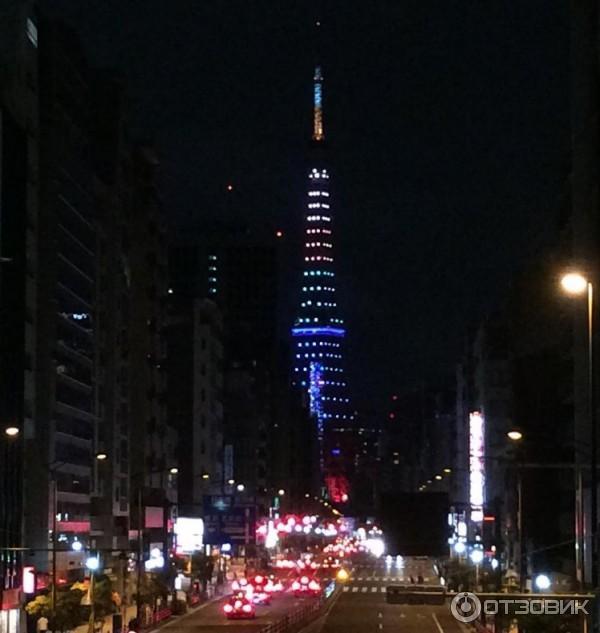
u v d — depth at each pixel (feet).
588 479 332.39
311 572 616.39
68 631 317.22
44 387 412.57
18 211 381.60
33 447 401.90
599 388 286.66
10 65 390.21
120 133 510.58
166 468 558.97
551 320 490.90
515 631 305.94
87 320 468.34
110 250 504.43
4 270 370.73
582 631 219.00
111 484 495.00
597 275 358.02
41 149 422.00
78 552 438.81
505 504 531.50
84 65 471.62
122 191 522.06
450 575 481.46
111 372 502.38
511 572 446.19
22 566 361.51
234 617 380.58
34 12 411.54
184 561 533.55
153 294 597.11
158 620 367.04
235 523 595.47
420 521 335.88
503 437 655.76
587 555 326.03
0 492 350.23
